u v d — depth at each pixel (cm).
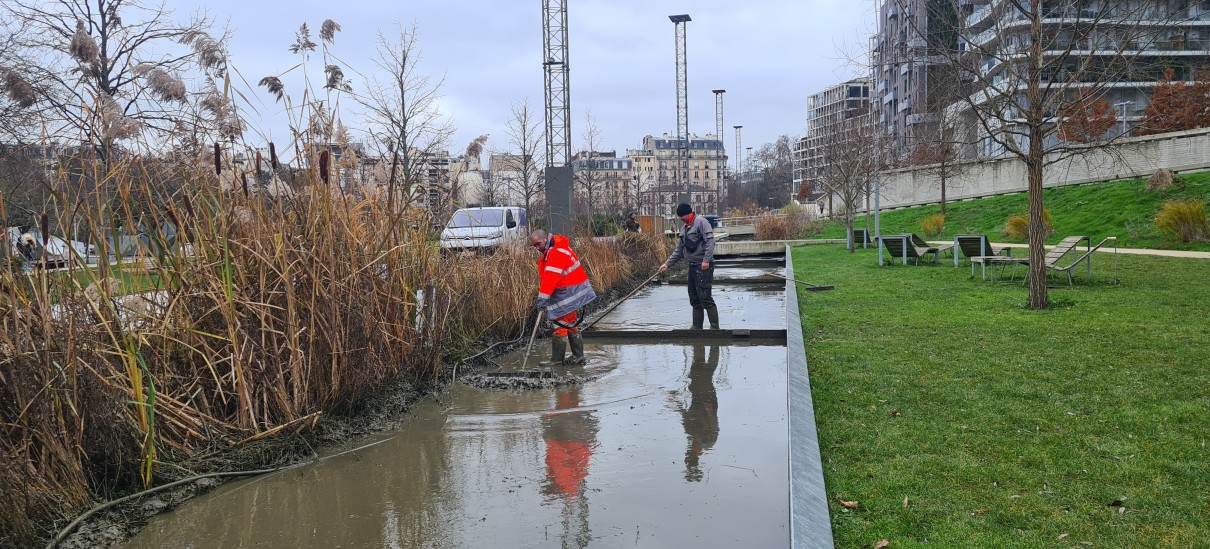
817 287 1330
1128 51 1093
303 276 579
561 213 1623
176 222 521
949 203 3706
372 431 601
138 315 496
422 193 771
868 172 2586
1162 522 341
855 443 468
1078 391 559
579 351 848
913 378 620
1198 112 2845
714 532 391
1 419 400
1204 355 651
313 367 570
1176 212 1881
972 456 435
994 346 738
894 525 352
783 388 713
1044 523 346
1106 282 1209
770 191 9638
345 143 659
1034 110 977
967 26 1098
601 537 388
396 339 677
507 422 616
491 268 991
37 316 428
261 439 526
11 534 379
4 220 423
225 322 543
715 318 1009
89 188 473
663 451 530
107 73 1334
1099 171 3012
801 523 342
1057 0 1019
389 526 414
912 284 1338
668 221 3994
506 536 395
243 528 418
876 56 1652
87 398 436
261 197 576
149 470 448
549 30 2997
